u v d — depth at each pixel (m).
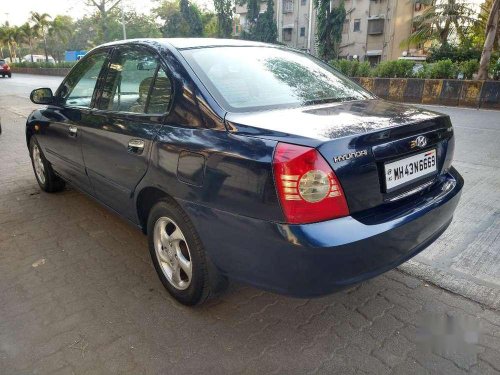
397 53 34.16
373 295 2.79
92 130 3.17
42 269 3.10
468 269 3.07
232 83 2.49
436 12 21.97
